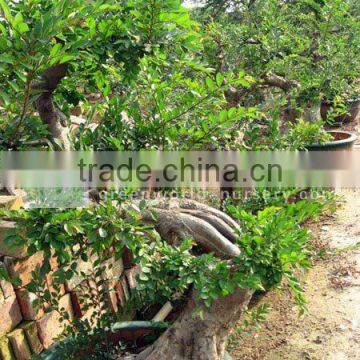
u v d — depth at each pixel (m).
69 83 2.27
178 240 1.92
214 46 4.84
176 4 1.79
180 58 2.06
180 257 1.77
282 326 3.29
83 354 2.44
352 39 5.20
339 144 4.90
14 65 1.52
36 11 1.68
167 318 3.18
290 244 1.65
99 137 2.06
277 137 2.93
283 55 4.86
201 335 2.08
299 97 5.11
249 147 2.44
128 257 3.39
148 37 1.86
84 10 1.58
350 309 3.43
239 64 4.92
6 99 1.55
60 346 2.40
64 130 2.10
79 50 1.82
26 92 1.66
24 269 2.51
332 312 3.41
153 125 2.09
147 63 2.15
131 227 1.68
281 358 2.99
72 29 1.73
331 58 5.04
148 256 1.78
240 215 1.77
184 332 2.12
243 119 2.85
